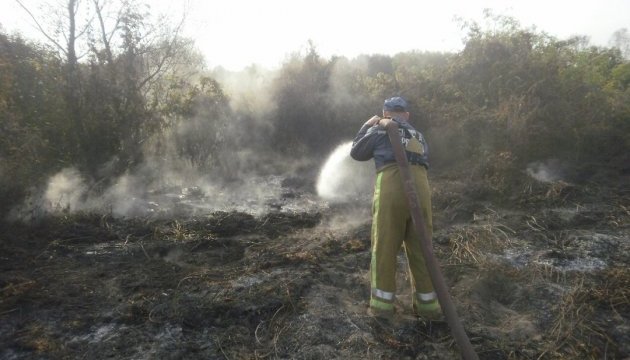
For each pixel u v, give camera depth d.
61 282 3.84
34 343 3.05
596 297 3.72
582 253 4.60
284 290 3.72
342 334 3.27
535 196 6.27
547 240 4.96
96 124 6.59
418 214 3.11
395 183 3.32
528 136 7.59
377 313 3.43
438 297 2.95
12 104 5.86
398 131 3.36
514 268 4.24
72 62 6.99
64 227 4.98
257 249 4.68
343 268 4.29
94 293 3.70
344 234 5.17
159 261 4.32
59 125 6.35
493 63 9.01
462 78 9.22
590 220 5.48
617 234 5.12
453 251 4.61
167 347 3.09
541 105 8.19
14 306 3.46
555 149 7.75
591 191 6.43
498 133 7.78
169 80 8.16
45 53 6.80
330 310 3.52
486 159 7.24
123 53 7.67
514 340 3.26
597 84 8.95
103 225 5.21
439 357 3.07
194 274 4.02
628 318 3.48
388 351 3.12
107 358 2.97
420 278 3.39
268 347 3.14
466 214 5.80
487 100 8.57
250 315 3.45
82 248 4.60
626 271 4.12
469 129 8.06
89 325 3.29
